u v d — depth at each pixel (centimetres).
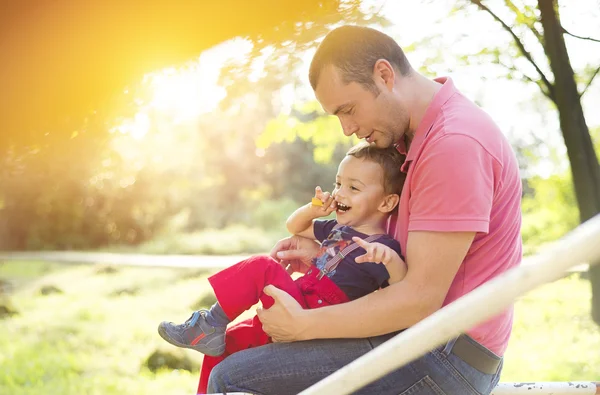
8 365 671
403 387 212
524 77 742
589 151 694
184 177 2158
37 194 1864
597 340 650
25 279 1345
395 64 223
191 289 1109
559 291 856
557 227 1041
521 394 246
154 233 2095
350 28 223
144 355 703
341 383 145
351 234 241
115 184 1973
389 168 247
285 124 916
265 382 220
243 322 246
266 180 2320
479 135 212
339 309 212
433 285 205
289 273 267
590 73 755
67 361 685
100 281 1266
